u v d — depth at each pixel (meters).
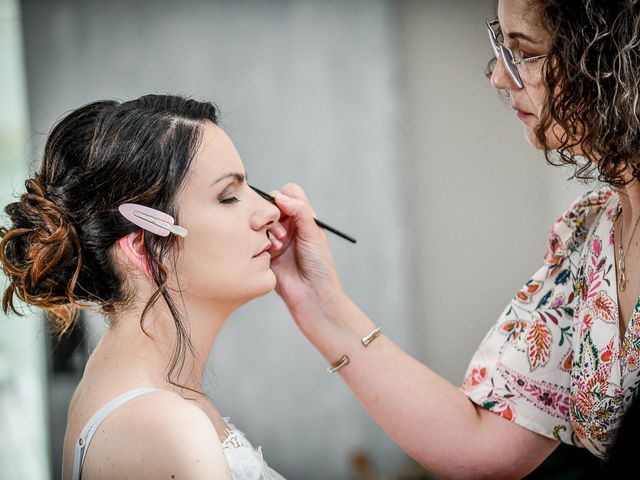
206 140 1.33
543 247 3.83
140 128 1.29
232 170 1.34
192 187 1.30
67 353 3.34
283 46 3.72
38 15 3.62
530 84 1.30
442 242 3.87
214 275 1.32
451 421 1.58
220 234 1.32
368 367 1.61
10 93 3.73
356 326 1.63
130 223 1.28
